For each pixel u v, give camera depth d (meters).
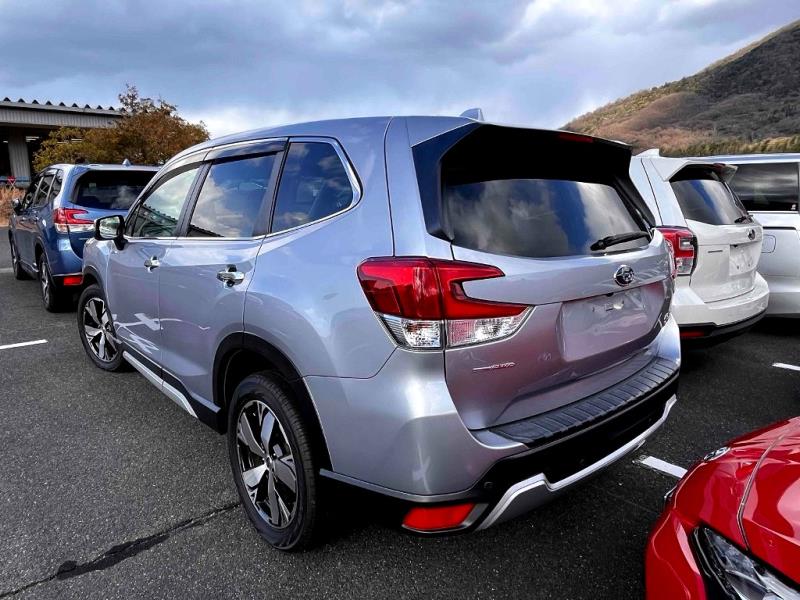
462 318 1.71
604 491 2.82
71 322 6.27
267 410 2.28
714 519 1.51
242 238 2.48
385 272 1.75
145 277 3.25
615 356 2.29
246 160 2.64
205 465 3.07
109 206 6.29
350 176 2.06
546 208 2.11
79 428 3.53
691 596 1.45
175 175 3.24
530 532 2.48
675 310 3.82
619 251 2.27
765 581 1.33
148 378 3.50
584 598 2.08
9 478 2.92
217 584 2.15
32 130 23.42
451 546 2.38
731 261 4.16
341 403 1.87
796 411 3.84
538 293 1.85
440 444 1.70
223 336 2.46
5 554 2.32
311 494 2.06
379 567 2.24
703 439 3.41
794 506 1.40
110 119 22.39
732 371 4.68
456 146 1.88
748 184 5.59
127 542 2.40
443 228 1.78
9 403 3.93
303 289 2.01
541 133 2.09
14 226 8.47
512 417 1.91
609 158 2.51
